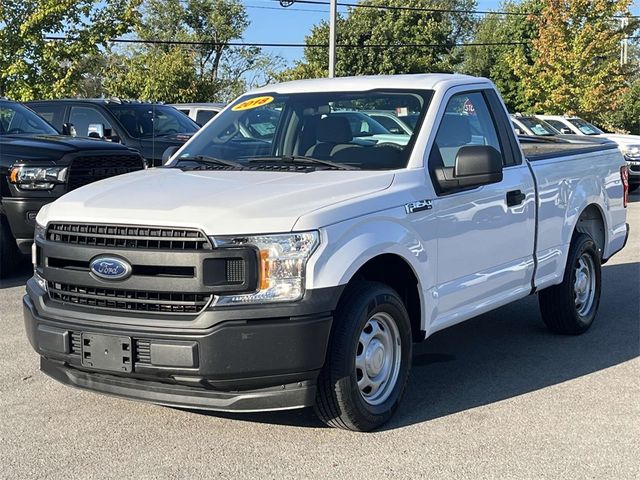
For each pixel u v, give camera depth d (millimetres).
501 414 5094
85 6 21969
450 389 5598
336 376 4430
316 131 5609
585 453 4488
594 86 31578
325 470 4238
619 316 7754
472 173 5117
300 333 4191
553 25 32219
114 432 4766
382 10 48406
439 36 49438
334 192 4629
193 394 4305
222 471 4230
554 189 6512
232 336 4137
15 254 8969
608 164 7578
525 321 7590
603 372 5992
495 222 5707
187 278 4180
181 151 5953
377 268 4969
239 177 4984
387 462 4340
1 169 8719
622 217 7871
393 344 4887
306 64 48219
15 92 21688
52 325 4535
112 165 9406
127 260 4277
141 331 4238
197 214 4262
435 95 5551
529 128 20234
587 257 7133
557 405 5266
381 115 5523
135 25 22766
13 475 4184
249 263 4176
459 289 5379
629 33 31875
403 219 4805
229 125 6051
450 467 4285
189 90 39375
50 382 5672
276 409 4324
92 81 40156
